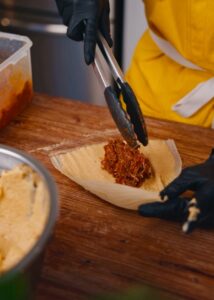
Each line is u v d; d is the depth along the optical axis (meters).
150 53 0.85
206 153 0.62
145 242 0.50
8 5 1.24
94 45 0.57
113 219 0.52
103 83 0.56
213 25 0.72
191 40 0.75
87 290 0.45
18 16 1.25
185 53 0.78
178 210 0.49
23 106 0.70
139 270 0.47
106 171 0.59
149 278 0.46
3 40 0.70
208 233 0.51
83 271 0.47
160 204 0.50
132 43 1.33
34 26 1.24
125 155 0.59
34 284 0.39
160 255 0.48
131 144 0.57
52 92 1.36
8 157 0.47
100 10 0.61
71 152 0.62
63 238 0.50
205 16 0.71
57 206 0.40
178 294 0.45
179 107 0.80
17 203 0.45
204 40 0.74
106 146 0.61
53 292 0.45
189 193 0.54
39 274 0.41
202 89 0.78
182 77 0.81
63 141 0.64
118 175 0.58
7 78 0.64
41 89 1.36
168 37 0.79
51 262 0.47
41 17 1.24
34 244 0.38
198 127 0.67
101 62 0.57
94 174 0.59
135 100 0.55
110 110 0.56
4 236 0.43
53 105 0.71
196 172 0.50
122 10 1.26
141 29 1.28
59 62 1.31
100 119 0.68
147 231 0.51
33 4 1.22
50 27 1.23
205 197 0.48
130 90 0.55
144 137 0.58
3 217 0.44
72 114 0.69
